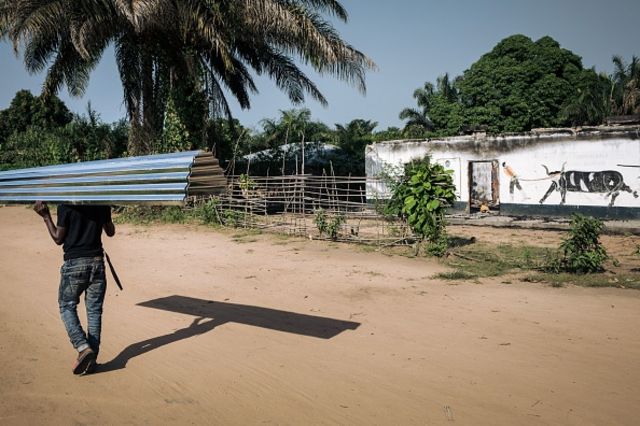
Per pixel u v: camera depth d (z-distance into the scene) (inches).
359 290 305.7
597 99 1222.3
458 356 195.3
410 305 269.7
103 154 1058.1
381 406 155.9
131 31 713.0
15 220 766.5
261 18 668.7
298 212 676.7
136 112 804.6
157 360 199.0
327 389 169.2
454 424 144.0
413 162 461.4
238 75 921.5
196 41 752.3
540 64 1240.8
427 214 413.7
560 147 660.1
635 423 142.6
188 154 173.0
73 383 179.3
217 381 178.1
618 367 181.6
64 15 661.3
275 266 387.5
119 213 753.0
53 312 269.7
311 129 1184.8
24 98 1942.7
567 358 191.2
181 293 307.7
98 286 191.5
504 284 313.7
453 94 1443.2
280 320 248.4
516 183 700.0
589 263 332.2
